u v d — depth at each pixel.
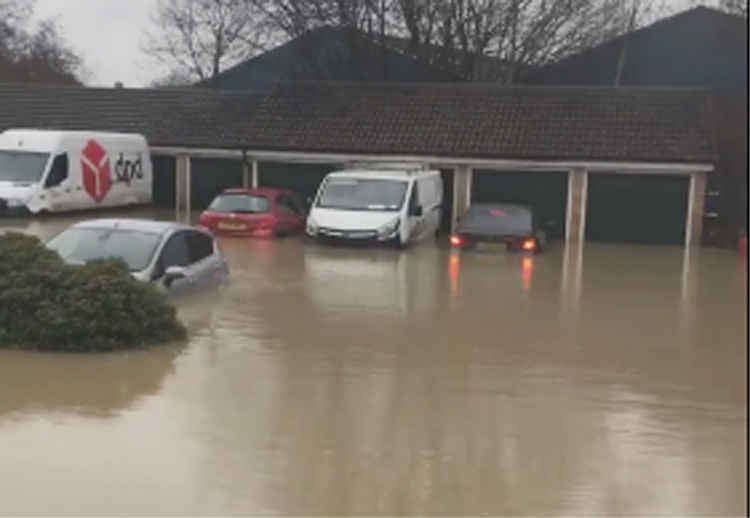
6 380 8.65
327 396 8.50
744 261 20.86
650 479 6.58
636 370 10.11
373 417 7.88
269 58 43.19
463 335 11.66
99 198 25.39
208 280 13.84
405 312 13.10
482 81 39.00
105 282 9.99
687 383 9.58
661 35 38.75
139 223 13.32
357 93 28.30
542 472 6.67
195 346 10.36
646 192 24.44
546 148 24.78
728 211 26.31
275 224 21.72
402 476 6.48
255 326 11.66
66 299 9.86
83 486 6.09
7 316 9.89
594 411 8.35
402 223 20.59
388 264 18.23
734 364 10.55
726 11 33.75
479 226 21.25
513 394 8.84
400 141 25.86
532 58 38.81
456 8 38.16
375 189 21.34
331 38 39.53
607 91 26.70
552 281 16.86
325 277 16.09
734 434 7.75
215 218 21.80
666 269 19.23
